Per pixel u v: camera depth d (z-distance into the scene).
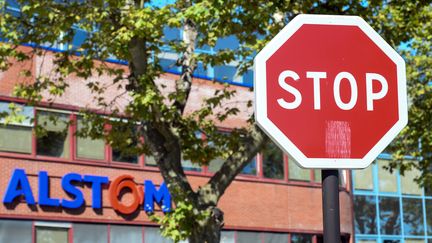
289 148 3.08
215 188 13.49
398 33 15.25
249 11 13.03
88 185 27.06
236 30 13.12
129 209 27.94
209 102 15.91
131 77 13.69
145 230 28.33
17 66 25.05
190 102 29.45
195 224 13.14
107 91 27.41
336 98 3.14
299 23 3.17
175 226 12.91
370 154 3.13
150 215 13.45
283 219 32.41
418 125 20.53
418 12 15.44
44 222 25.86
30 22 14.38
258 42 14.11
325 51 3.16
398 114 3.18
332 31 3.19
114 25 13.57
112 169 27.72
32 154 25.75
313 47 3.16
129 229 27.92
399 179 36.34
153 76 14.17
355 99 3.15
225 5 12.47
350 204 34.28
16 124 25.42
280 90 3.11
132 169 28.27
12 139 25.38
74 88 26.55
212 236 13.20
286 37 3.14
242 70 15.29
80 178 26.80
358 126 3.14
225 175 13.55
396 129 3.17
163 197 28.88
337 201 3.09
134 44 13.03
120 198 27.83
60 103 26.16
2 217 24.97
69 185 26.50
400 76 3.21
